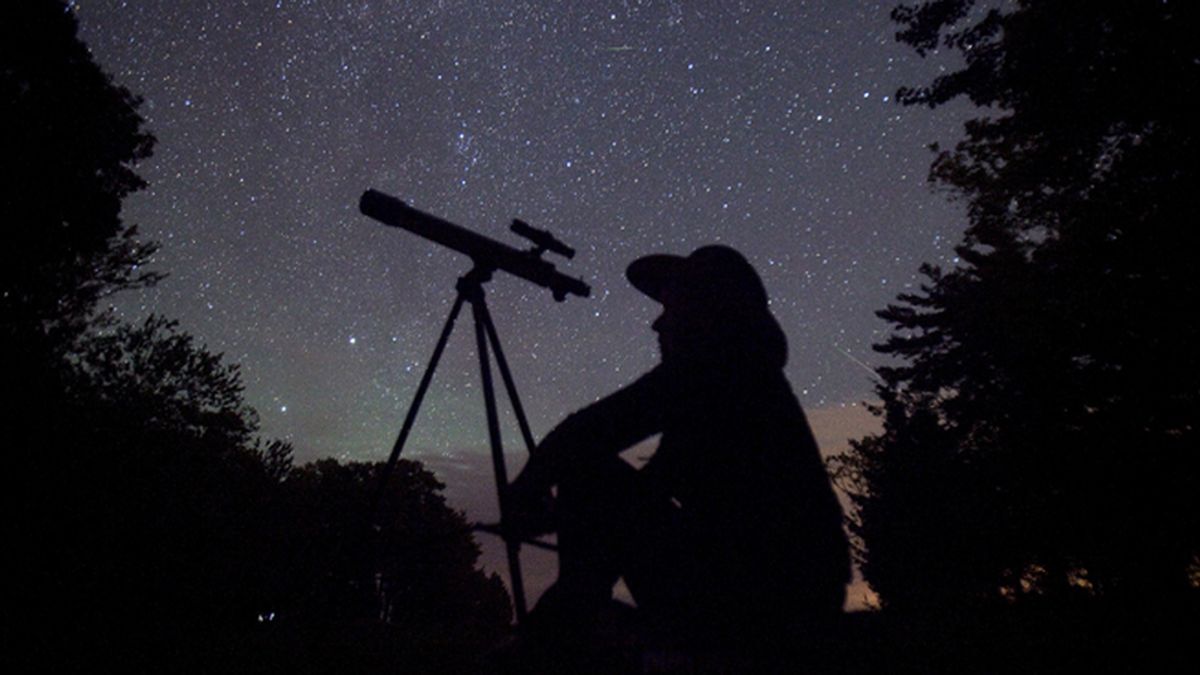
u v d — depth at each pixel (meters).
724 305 1.58
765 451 1.48
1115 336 9.54
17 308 6.58
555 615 1.51
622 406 1.48
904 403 22.22
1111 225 9.98
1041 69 10.56
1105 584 8.23
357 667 2.67
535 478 1.50
